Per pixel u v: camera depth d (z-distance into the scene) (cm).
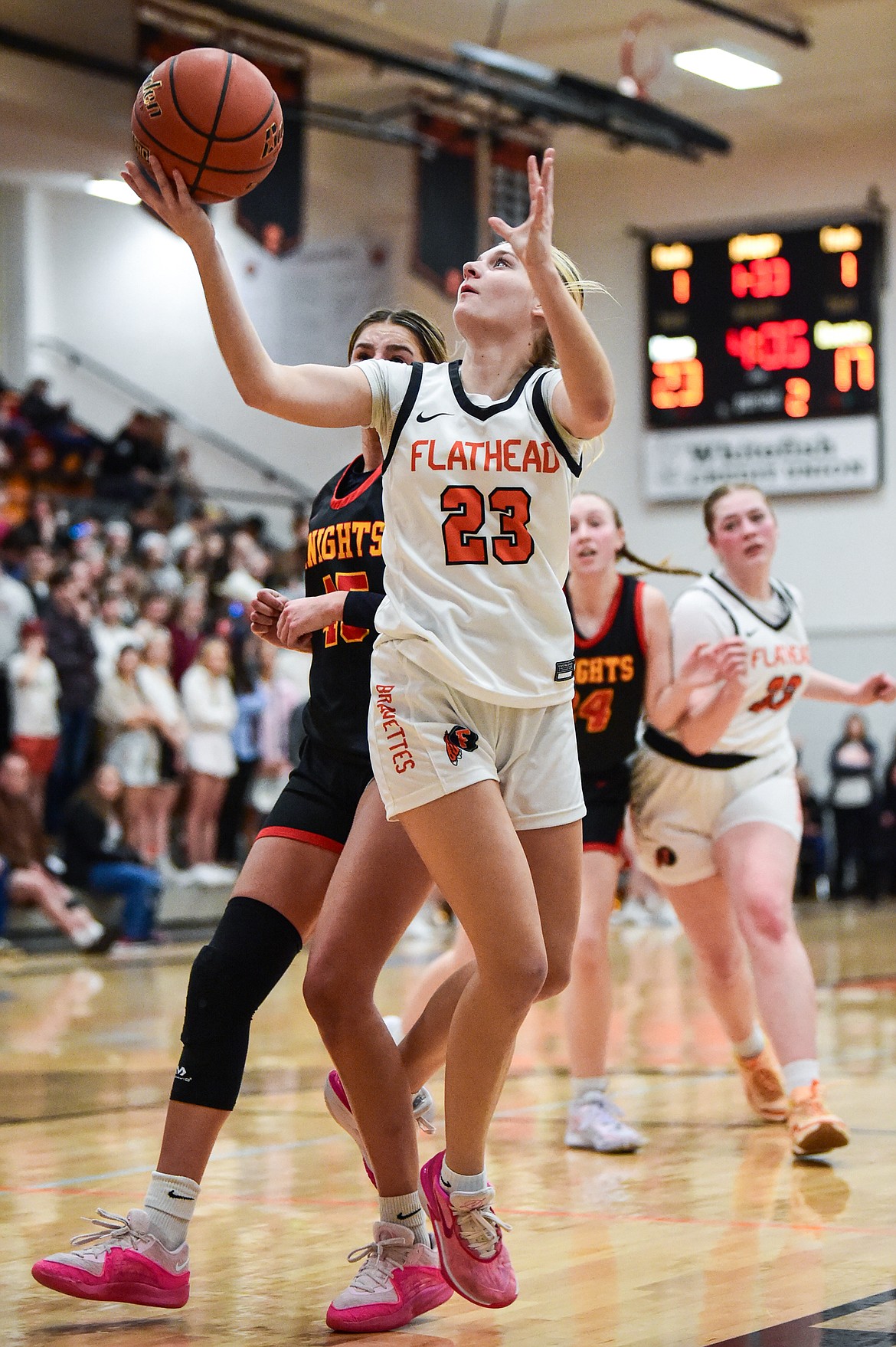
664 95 2181
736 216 2527
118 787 1642
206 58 382
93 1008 1167
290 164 2056
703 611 675
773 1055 704
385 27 2166
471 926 375
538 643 387
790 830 667
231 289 372
